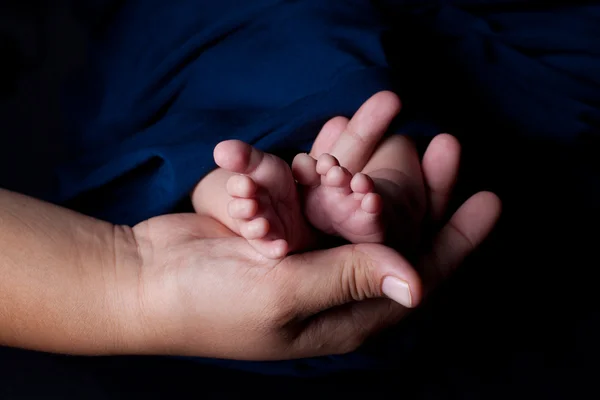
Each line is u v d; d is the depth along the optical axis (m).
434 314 0.58
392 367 0.57
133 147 0.60
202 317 0.48
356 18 0.61
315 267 0.47
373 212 0.46
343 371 0.58
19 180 0.73
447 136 0.54
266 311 0.47
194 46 0.64
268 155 0.46
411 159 0.54
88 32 0.87
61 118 0.80
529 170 0.65
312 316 0.50
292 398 0.56
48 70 0.87
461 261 0.54
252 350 0.50
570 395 0.57
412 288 0.47
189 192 0.55
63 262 0.49
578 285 0.63
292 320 0.48
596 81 0.68
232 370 0.58
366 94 0.54
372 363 0.56
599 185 0.65
